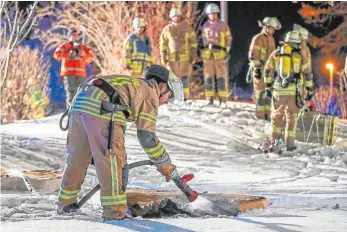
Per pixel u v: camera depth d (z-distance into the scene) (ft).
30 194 48.80
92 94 36.88
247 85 213.25
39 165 67.05
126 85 37.27
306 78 82.74
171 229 33.01
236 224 34.42
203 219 36.22
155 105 37.58
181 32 108.47
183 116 98.73
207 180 60.90
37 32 167.22
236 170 68.03
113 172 36.40
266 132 90.89
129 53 105.09
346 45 187.42
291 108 81.56
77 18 167.84
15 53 140.97
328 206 43.60
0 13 110.73
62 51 108.37
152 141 37.19
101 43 162.71
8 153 70.38
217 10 109.09
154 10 170.91
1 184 51.03
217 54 108.99
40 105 148.77
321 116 91.56
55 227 33.22
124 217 36.40
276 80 81.87
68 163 38.01
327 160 76.59
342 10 181.16
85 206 43.37
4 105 137.08
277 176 63.72
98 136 36.47
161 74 38.42
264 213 39.47
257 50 101.19
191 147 82.64
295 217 37.35
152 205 40.14
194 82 172.96
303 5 182.19
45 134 85.76
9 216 37.50
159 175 62.23
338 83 186.60
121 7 163.73
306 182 59.52
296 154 80.94
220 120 97.09
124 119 37.04
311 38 188.24
